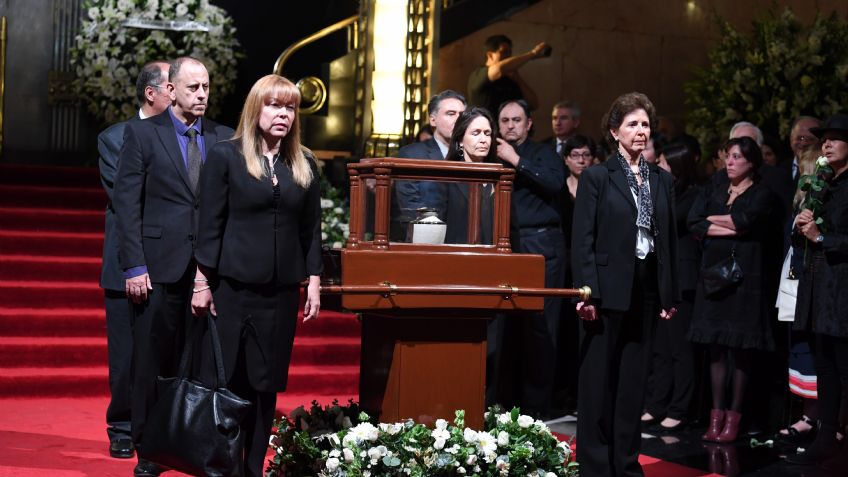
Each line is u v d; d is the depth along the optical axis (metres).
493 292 4.88
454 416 5.00
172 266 5.44
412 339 4.94
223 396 4.57
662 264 5.62
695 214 7.43
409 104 11.11
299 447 4.93
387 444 4.78
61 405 7.71
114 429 6.19
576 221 5.66
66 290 8.97
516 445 5.00
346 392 8.49
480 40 12.60
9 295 8.86
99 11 11.80
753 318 7.16
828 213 6.33
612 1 13.20
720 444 7.20
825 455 6.55
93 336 8.69
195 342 4.84
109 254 6.09
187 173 5.54
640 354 5.64
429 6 11.13
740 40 11.53
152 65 5.97
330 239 9.59
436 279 4.87
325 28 12.00
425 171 4.90
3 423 7.00
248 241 4.69
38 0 12.40
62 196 10.58
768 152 8.70
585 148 7.99
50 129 12.47
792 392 7.23
